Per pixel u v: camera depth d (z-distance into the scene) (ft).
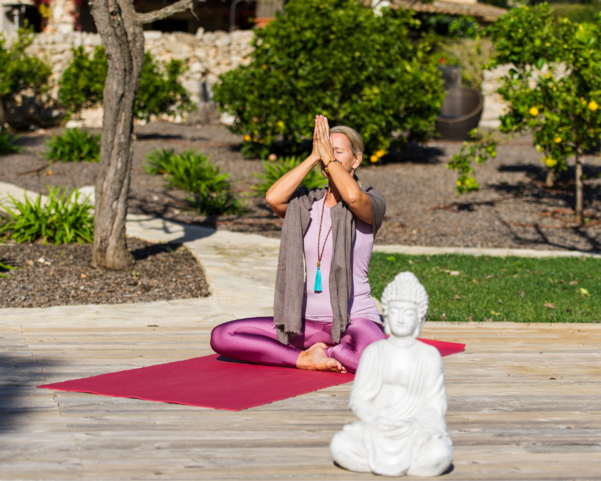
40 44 69.92
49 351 14.79
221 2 85.92
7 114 66.74
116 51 22.35
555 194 43.19
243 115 49.47
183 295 21.53
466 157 37.27
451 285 23.34
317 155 13.07
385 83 48.14
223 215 37.24
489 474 8.86
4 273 22.72
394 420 8.62
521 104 34.96
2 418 10.53
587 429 10.66
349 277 13.23
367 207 12.78
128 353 14.82
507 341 16.61
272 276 23.85
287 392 12.07
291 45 48.65
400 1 60.44
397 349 8.71
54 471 8.60
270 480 8.53
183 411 11.05
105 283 22.18
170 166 44.55
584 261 28.25
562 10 90.94
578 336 17.28
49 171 45.85
